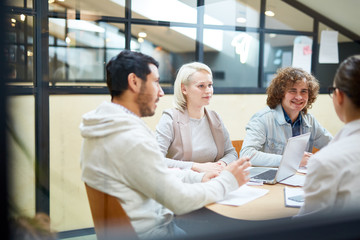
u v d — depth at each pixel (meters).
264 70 3.42
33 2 1.61
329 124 2.13
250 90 2.88
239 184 1.15
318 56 2.75
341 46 2.72
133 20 1.99
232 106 2.75
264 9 3.23
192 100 1.65
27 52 1.54
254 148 1.66
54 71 1.72
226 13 3.14
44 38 1.65
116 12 1.93
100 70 1.88
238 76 3.33
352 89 0.85
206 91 1.66
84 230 1.68
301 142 1.36
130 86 1.04
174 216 0.99
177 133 1.61
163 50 2.11
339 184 0.82
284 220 0.70
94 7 1.85
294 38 3.07
